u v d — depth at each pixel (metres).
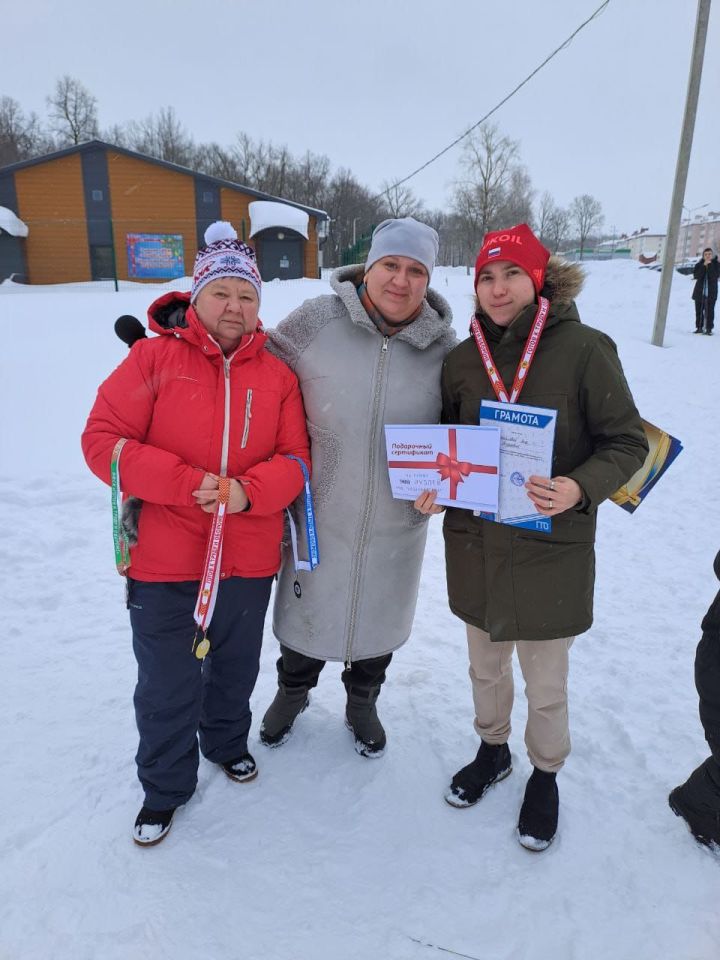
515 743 2.48
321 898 1.83
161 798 1.97
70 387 6.64
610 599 3.54
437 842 2.04
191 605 1.93
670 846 2.02
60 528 4.06
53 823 2.02
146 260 25.17
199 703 2.00
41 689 2.64
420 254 1.93
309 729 2.54
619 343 11.48
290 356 2.10
